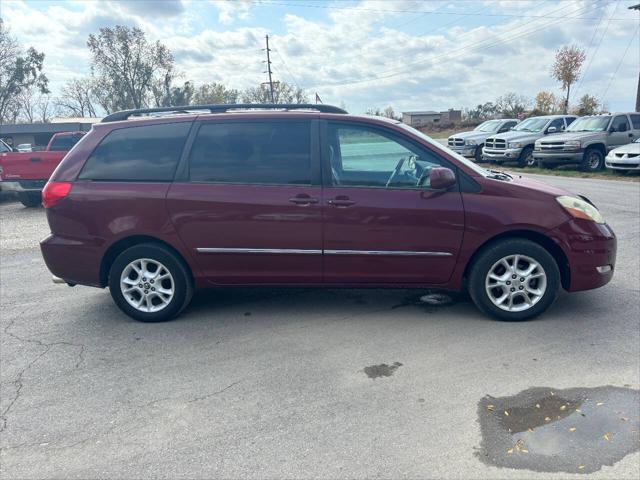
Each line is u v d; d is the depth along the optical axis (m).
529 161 18.86
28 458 2.69
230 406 3.13
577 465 2.51
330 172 4.23
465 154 21.39
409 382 3.35
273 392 3.28
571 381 3.29
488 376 3.39
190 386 3.39
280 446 2.73
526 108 51.19
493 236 4.17
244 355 3.82
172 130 4.38
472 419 2.92
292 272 4.34
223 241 4.29
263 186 4.24
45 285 5.77
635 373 3.36
